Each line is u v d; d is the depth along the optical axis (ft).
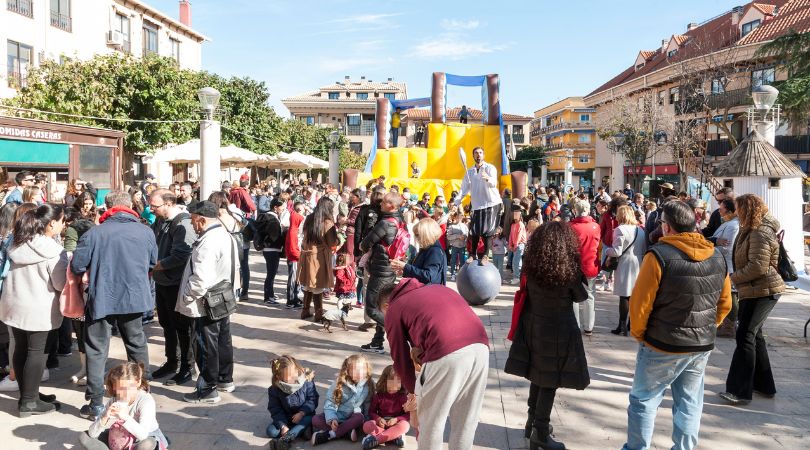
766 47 65.92
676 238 12.60
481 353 11.50
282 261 49.75
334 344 23.90
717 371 20.57
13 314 16.15
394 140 76.07
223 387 18.30
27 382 16.30
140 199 30.50
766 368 17.80
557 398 17.93
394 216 22.07
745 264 17.02
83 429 15.66
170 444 14.67
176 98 72.69
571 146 240.32
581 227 23.54
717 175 37.40
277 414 15.26
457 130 67.97
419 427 11.74
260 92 107.45
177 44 116.47
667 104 136.36
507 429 15.70
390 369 15.20
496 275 30.76
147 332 25.68
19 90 66.08
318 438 14.78
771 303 16.92
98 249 16.33
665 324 12.53
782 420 16.25
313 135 153.69
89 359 16.35
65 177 45.88
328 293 34.12
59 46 82.07
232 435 15.26
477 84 69.31
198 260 16.93
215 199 23.84
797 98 61.62
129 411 13.51
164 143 74.28
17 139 38.86
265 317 28.60
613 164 158.30
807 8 109.40
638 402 13.10
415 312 11.60
